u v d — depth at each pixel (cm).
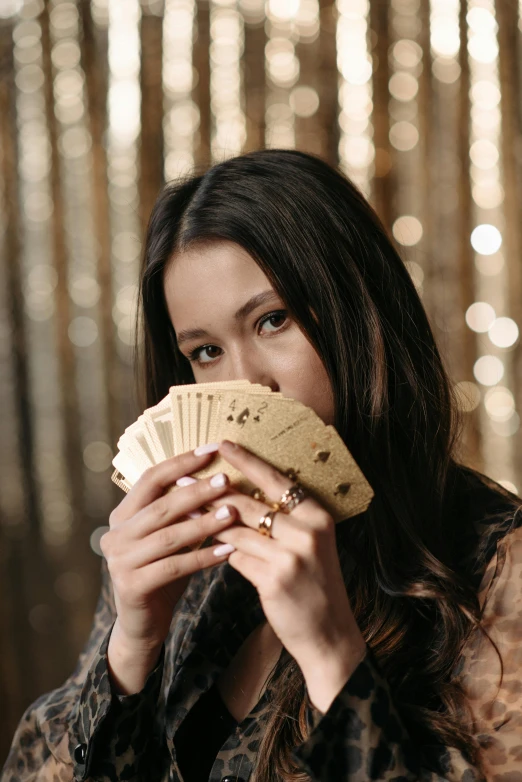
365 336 138
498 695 113
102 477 315
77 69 305
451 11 304
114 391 312
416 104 306
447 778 104
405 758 104
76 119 306
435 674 120
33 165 307
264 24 304
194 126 306
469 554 129
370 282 141
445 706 116
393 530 134
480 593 122
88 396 313
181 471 112
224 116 306
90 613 315
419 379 144
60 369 311
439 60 305
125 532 116
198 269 133
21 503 312
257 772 120
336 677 105
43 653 313
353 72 304
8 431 310
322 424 109
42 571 313
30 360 310
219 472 113
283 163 141
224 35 304
